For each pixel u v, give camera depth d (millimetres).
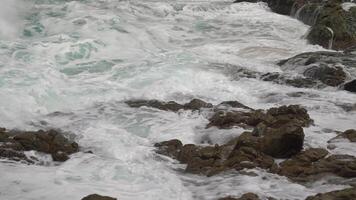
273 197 7410
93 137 9938
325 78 14594
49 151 9211
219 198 7434
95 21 18359
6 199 7227
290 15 24859
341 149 9336
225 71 15117
